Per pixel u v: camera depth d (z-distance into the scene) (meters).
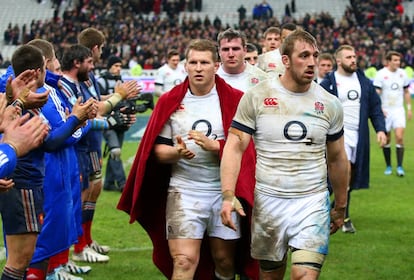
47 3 130.12
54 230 15.25
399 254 20.44
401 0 126.44
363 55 99.88
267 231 13.38
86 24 115.81
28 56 13.97
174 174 14.74
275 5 126.44
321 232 13.02
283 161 13.23
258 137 13.43
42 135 10.45
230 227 13.03
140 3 122.19
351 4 120.31
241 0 127.06
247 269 15.40
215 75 14.84
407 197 29.52
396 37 108.38
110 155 30.09
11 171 10.20
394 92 35.34
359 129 23.03
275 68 21.86
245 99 13.36
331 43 105.44
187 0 123.50
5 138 10.25
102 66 92.44
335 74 23.33
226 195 13.09
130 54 105.00
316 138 13.23
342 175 13.89
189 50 14.62
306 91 13.30
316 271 12.81
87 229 19.89
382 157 41.59
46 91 13.12
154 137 14.57
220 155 14.27
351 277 18.17
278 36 22.97
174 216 14.51
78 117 13.94
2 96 10.73
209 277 15.66
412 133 52.97
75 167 17.19
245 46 18.52
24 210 13.53
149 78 82.62
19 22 126.31
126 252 20.59
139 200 15.12
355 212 26.48
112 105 18.38
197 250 14.53
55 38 112.69
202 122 14.62
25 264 13.78
